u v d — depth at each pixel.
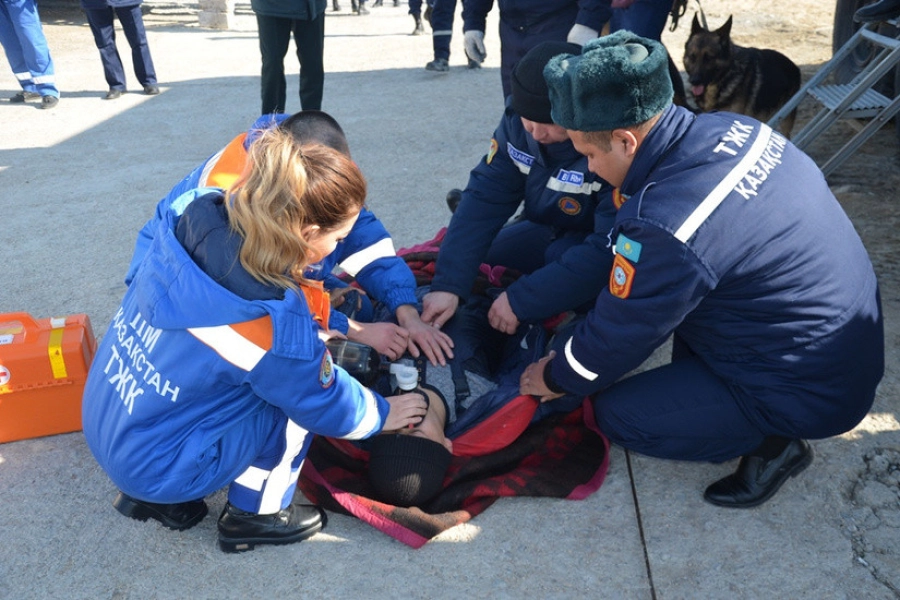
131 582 2.20
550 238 3.18
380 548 2.30
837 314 2.10
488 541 2.31
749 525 2.33
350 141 5.88
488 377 2.71
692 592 2.12
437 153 5.55
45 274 3.92
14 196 4.96
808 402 2.17
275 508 2.24
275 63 5.63
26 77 7.10
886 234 4.07
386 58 8.97
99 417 2.10
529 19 4.41
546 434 2.65
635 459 2.63
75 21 11.48
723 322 2.18
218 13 11.20
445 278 2.82
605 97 1.93
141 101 7.21
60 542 2.34
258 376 1.93
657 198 1.98
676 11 5.45
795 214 2.02
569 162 2.71
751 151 2.03
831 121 4.37
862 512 2.36
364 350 2.40
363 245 2.82
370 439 2.52
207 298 1.85
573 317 3.04
